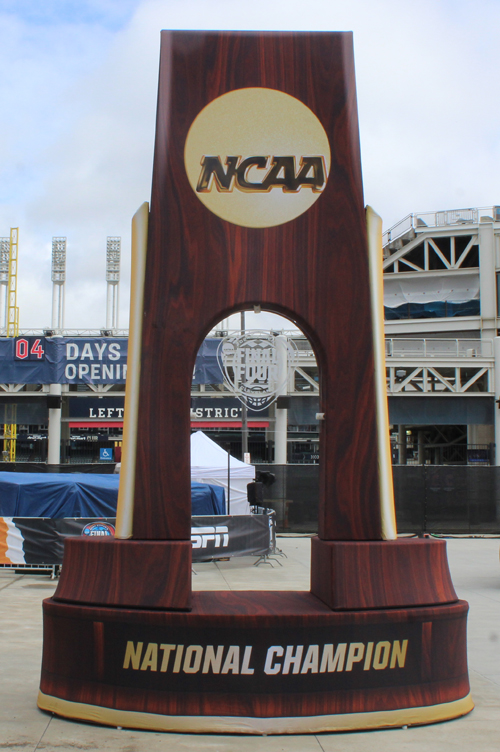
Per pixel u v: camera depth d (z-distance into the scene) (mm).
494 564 13211
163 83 5145
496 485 17797
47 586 10414
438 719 4641
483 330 40438
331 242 5074
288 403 23609
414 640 4672
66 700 4645
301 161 5129
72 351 24719
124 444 4898
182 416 4879
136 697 4484
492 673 6070
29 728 4449
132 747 4133
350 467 4926
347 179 5137
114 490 12227
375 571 4746
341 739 4328
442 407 26953
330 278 5047
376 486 4938
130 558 4715
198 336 4941
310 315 5000
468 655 6711
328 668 4508
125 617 4551
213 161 5086
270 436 25641
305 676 4488
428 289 41969
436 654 4730
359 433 4953
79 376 24625
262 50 5203
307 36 5242
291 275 5016
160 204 5020
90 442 27953
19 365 24719
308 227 5074
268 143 5129
